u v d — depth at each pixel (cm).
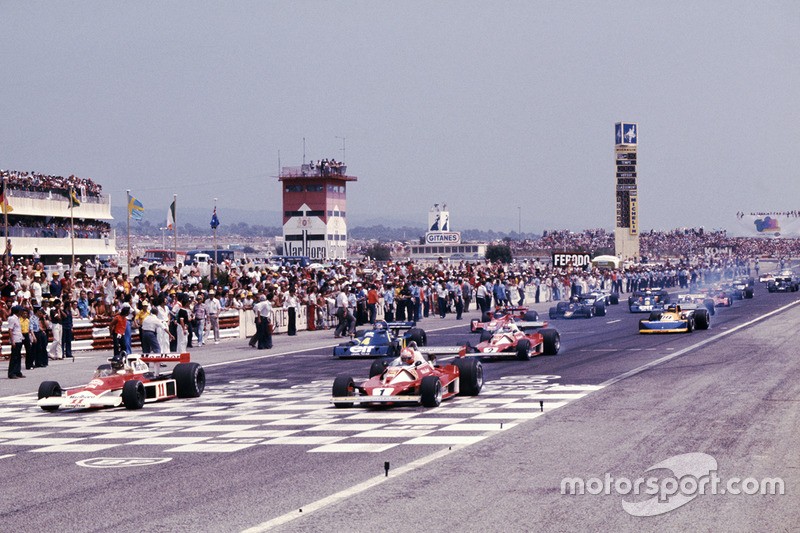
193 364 5762
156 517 2667
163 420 4756
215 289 10856
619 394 5044
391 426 4244
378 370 5556
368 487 2952
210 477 3222
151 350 7175
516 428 4028
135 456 3706
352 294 11069
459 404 4934
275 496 2883
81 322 9400
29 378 7012
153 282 11250
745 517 2489
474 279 16150
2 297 9094
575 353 7769
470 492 2836
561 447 3534
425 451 3550
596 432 3847
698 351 7362
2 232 16088
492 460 3325
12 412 5266
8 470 3484
